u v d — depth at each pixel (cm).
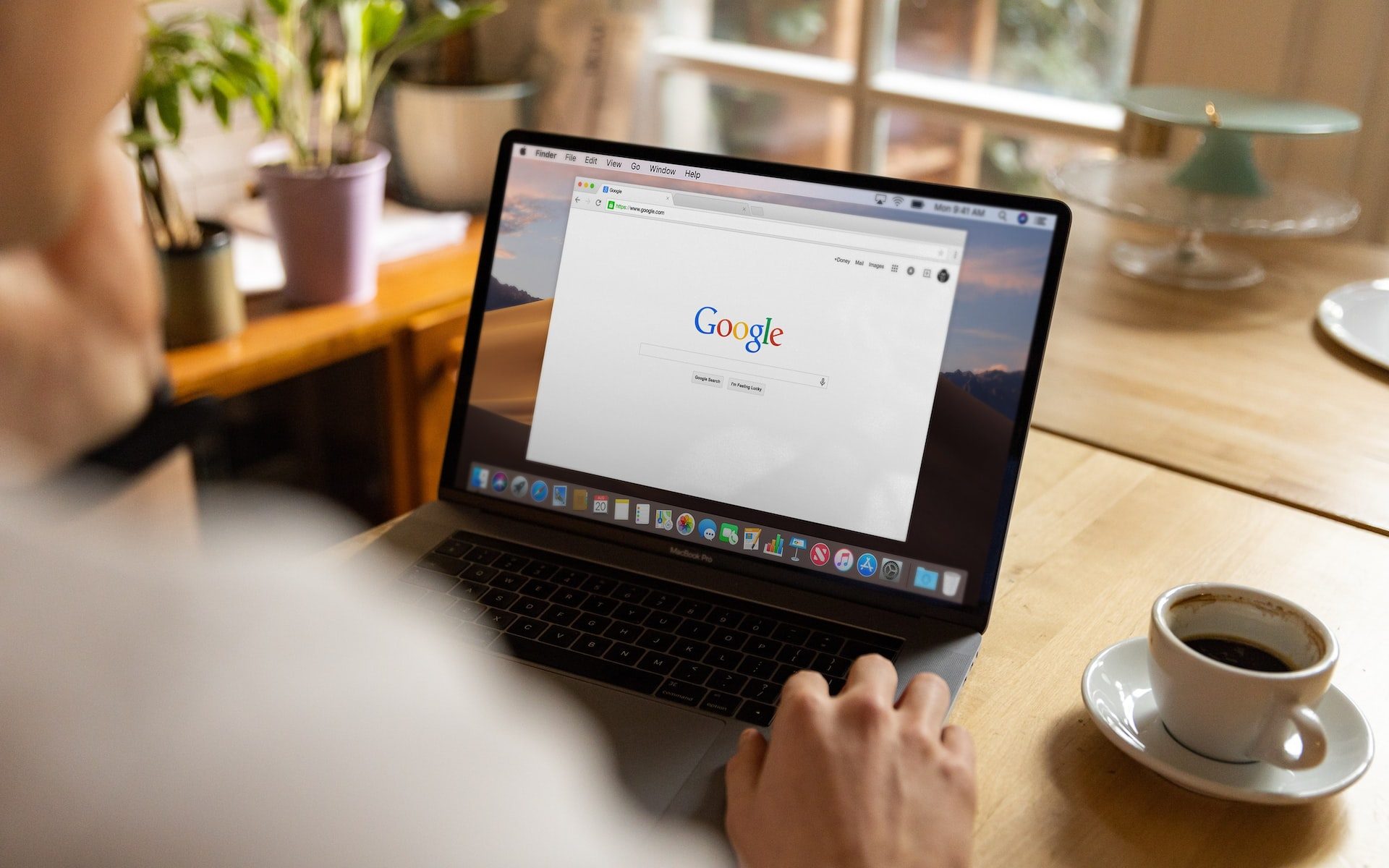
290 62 160
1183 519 88
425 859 25
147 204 140
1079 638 74
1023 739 65
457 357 168
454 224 186
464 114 185
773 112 234
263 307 158
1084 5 192
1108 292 135
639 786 58
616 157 84
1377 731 65
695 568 79
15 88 26
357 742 25
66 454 35
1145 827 58
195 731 24
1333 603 78
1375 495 92
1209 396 109
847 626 73
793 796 49
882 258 78
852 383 77
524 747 28
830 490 77
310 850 24
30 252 36
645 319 82
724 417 79
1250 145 134
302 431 187
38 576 24
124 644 24
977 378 75
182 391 135
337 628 26
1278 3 166
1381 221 169
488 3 212
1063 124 199
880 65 219
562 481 83
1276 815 59
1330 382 113
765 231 80
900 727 53
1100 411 106
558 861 27
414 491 174
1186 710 60
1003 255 75
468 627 72
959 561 73
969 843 49
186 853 23
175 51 137
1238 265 143
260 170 152
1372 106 165
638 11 219
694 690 66
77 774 23
